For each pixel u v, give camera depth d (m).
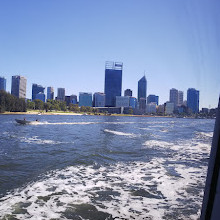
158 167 15.10
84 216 7.55
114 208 8.20
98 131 49.88
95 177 12.48
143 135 41.84
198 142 31.08
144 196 9.48
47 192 9.88
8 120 86.62
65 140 31.44
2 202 8.64
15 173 13.12
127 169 14.53
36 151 21.47
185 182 11.55
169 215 7.60
